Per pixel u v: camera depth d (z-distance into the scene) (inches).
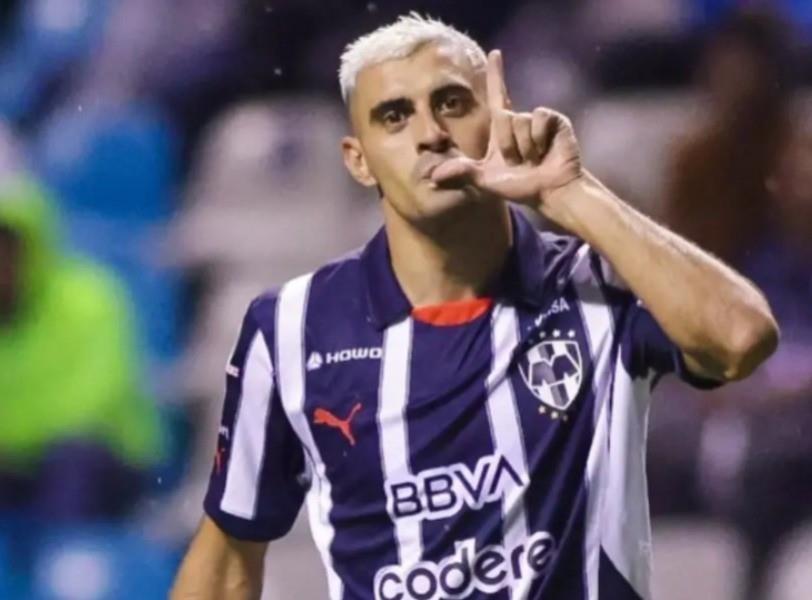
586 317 698.8
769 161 1445.6
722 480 1302.9
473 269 701.3
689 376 685.9
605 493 687.1
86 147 1755.7
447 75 685.9
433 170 681.6
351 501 704.4
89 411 1407.5
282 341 714.8
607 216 661.9
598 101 1692.9
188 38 1825.8
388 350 702.5
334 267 723.4
